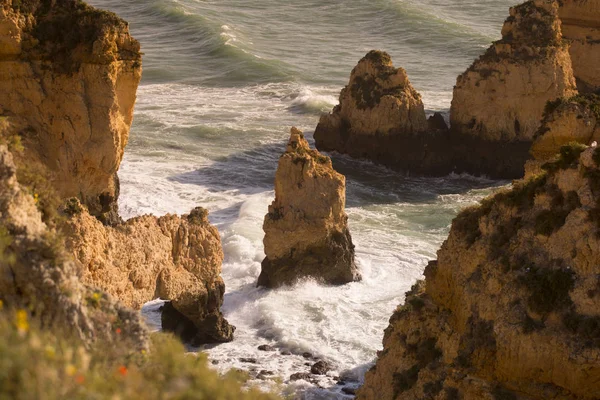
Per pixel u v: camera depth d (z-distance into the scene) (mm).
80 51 135500
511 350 73125
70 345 47062
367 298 158125
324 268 161250
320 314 149875
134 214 192125
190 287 126875
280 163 161375
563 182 76938
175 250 124250
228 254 173000
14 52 135125
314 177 161750
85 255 100312
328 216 160750
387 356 93750
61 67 136750
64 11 137500
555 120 100938
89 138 138250
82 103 136500
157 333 57594
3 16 132625
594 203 73938
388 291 161250
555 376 71500
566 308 72125
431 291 90000
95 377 43156
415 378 88250
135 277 112562
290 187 161125
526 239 77438
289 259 160125
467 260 82625
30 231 53781
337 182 162500
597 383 70000
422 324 90688
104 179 143875
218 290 132750
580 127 99750
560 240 74875
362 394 96562
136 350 52031
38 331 45250
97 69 135750
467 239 84000
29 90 136500
